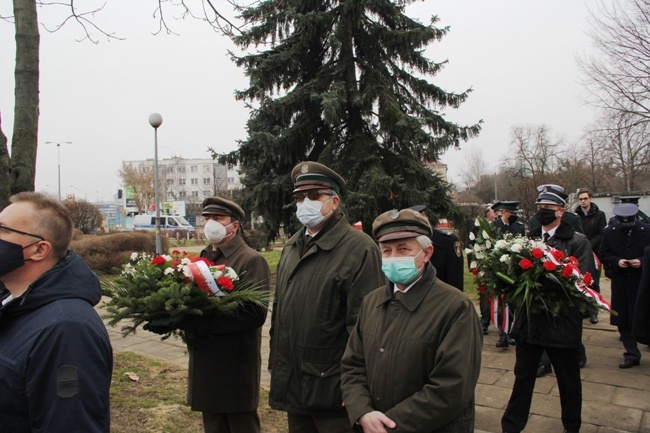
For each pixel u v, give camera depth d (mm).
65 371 1550
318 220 2941
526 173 47594
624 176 34312
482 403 4605
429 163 12836
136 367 5602
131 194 62656
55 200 1842
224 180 52312
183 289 2783
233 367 3172
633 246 5617
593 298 3529
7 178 3725
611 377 5207
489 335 7078
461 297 2273
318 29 11852
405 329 2275
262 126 12203
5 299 1845
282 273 3137
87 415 1567
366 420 2178
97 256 13000
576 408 3744
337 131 12484
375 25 12000
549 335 3672
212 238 3467
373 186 11055
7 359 1581
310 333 2809
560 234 4434
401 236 2285
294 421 2975
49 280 1697
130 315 2811
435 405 2061
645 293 4926
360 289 2760
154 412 4266
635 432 3898
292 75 12297
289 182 12031
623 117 18016
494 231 4023
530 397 3826
